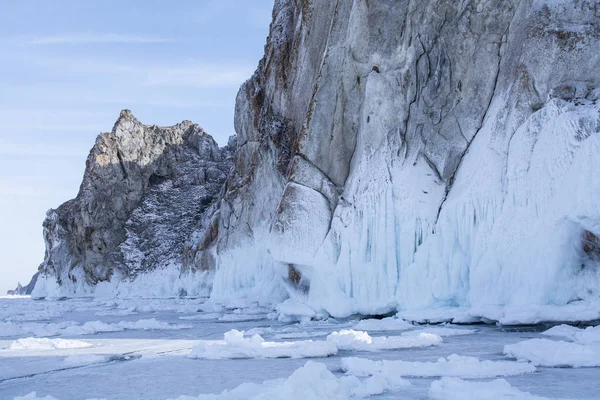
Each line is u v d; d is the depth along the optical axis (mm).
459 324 15078
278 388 6777
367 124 19094
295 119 27359
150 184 57875
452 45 18516
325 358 10594
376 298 17422
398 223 17703
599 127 13898
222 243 35031
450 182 17859
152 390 8352
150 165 57250
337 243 18594
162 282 48875
